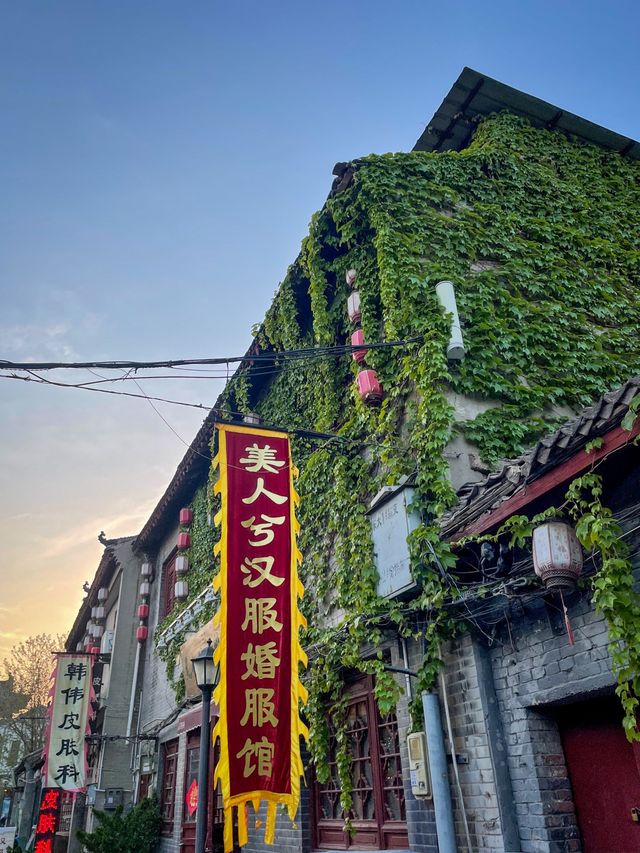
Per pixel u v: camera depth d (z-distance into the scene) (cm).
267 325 1114
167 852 1309
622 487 466
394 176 864
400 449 711
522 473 482
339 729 766
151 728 1566
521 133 1030
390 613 626
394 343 706
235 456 704
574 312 842
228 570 642
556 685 506
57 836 1952
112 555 1981
